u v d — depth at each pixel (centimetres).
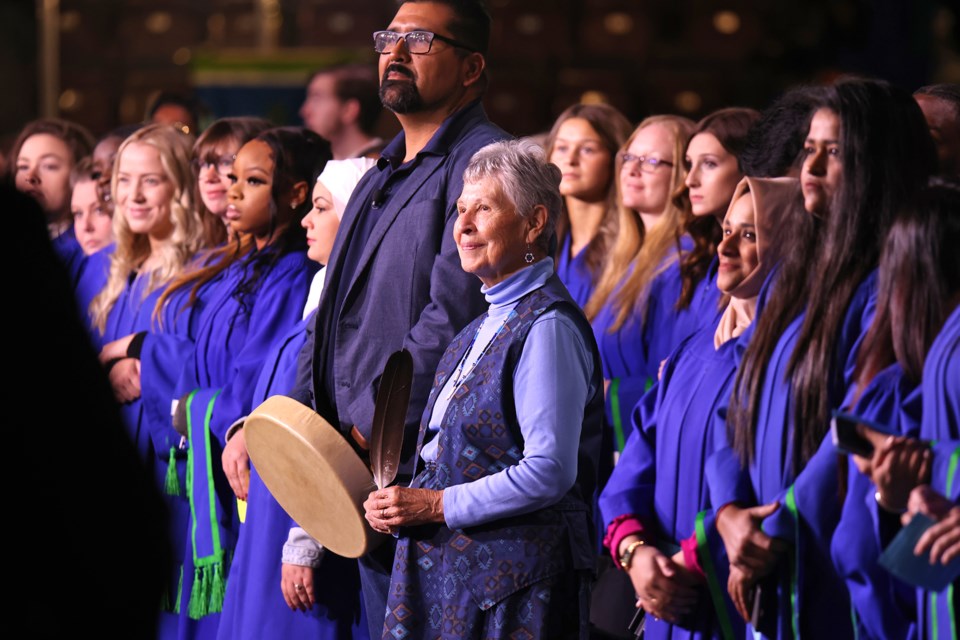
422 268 746
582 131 1018
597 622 765
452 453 643
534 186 655
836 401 570
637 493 652
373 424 688
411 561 653
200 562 918
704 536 591
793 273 598
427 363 710
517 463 634
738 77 2020
